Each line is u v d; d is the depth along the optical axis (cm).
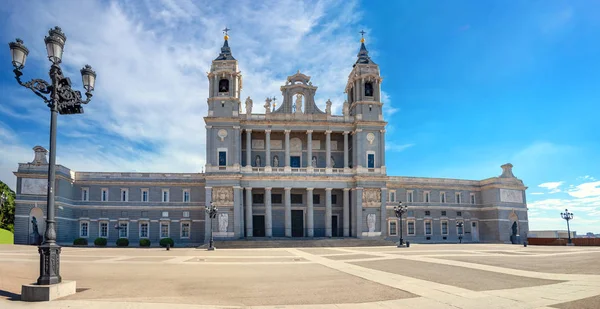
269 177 8312
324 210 8756
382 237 8319
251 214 8219
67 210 8181
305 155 9000
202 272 3180
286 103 8769
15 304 1819
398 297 2022
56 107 2106
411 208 9481
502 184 9644
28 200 7644
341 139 9150
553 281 2512
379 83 8906
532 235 10769
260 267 3581
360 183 8400
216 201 8025
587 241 7800
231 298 2025
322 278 2791
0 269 3147
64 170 8056
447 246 7006
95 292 2169
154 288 2336
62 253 5347
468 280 2588
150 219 8638
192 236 8650
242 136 8856
